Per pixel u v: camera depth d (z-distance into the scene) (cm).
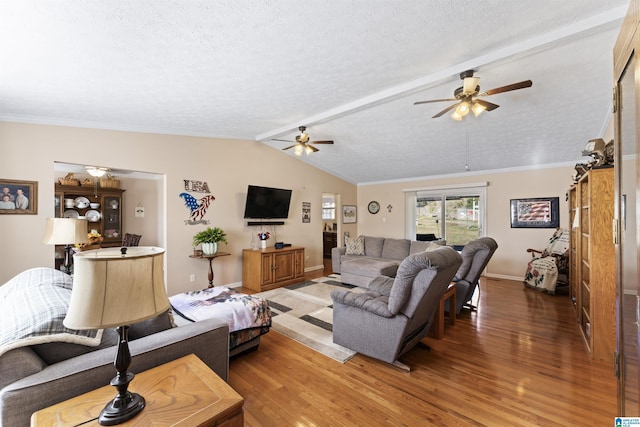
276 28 187
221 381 127
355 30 195
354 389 208
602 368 234
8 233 301
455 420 176
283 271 509
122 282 101
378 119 404
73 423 100
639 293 98
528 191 538
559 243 480
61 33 174
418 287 217
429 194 671
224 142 488
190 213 445
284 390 207
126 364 107
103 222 550
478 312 370
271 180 560
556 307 389
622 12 182
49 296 159
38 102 276
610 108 325
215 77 252
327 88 294
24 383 111
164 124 386
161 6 158
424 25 193
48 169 323
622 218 125
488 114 362
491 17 188
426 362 246
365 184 780
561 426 171
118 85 253
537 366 238
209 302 265
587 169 273
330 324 329
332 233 828
